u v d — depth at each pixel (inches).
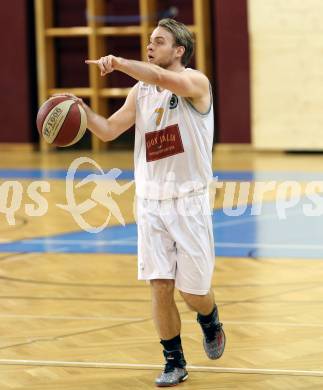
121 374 414.9
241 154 1277.1
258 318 506.0
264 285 584.7
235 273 621.3
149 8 1333.7
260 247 708.7
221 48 1280.8
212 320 414.6
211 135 402.0
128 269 640.4
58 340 470.0
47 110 393.7
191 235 394.0
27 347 458.0
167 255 396.5
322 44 1234.0
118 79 1395.2
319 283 589.3
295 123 1261.1
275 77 1261.1
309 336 470.3
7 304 546.9
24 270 640.4
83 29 1354.6
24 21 1359.5
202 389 392.8
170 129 393.1
